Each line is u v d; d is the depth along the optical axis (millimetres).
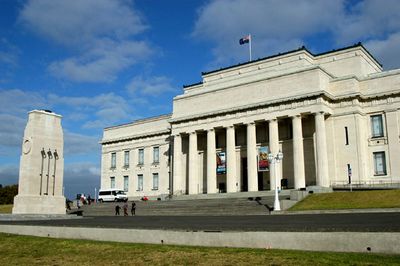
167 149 98000
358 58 77000
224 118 80062
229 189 77312
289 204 53000
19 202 49188
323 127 69188
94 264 20625
